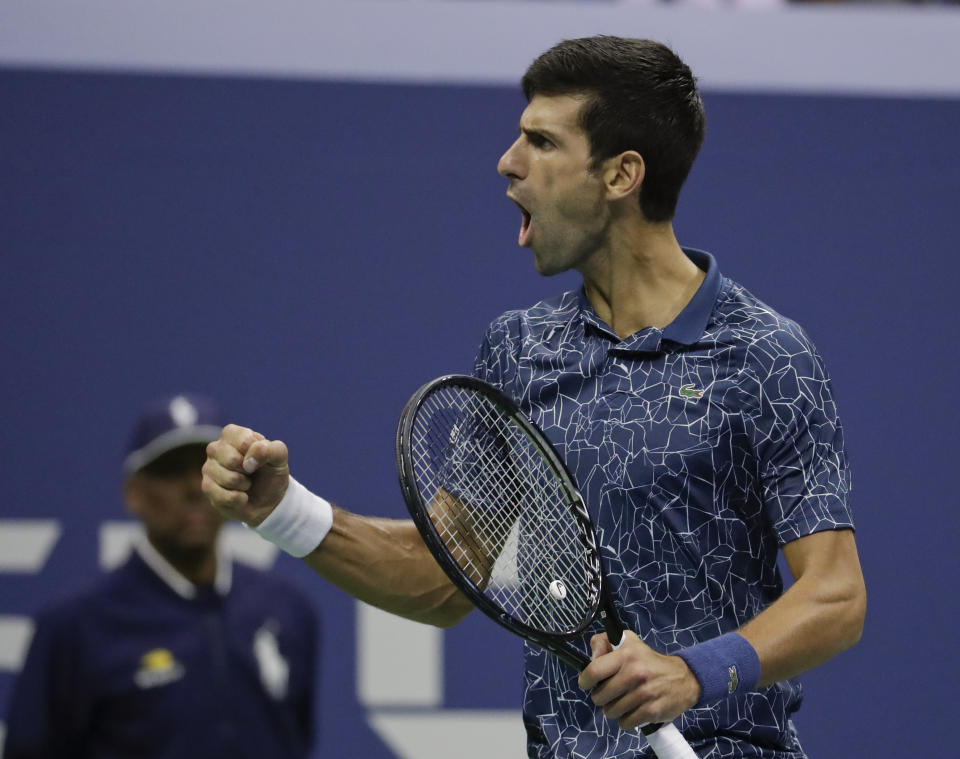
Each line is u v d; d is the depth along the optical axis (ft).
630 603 24.84
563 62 25.82
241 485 24.57
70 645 31.19
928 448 52.37
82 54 50.88
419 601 26.96
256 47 51.75
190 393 50.14
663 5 53.62
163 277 50.47
